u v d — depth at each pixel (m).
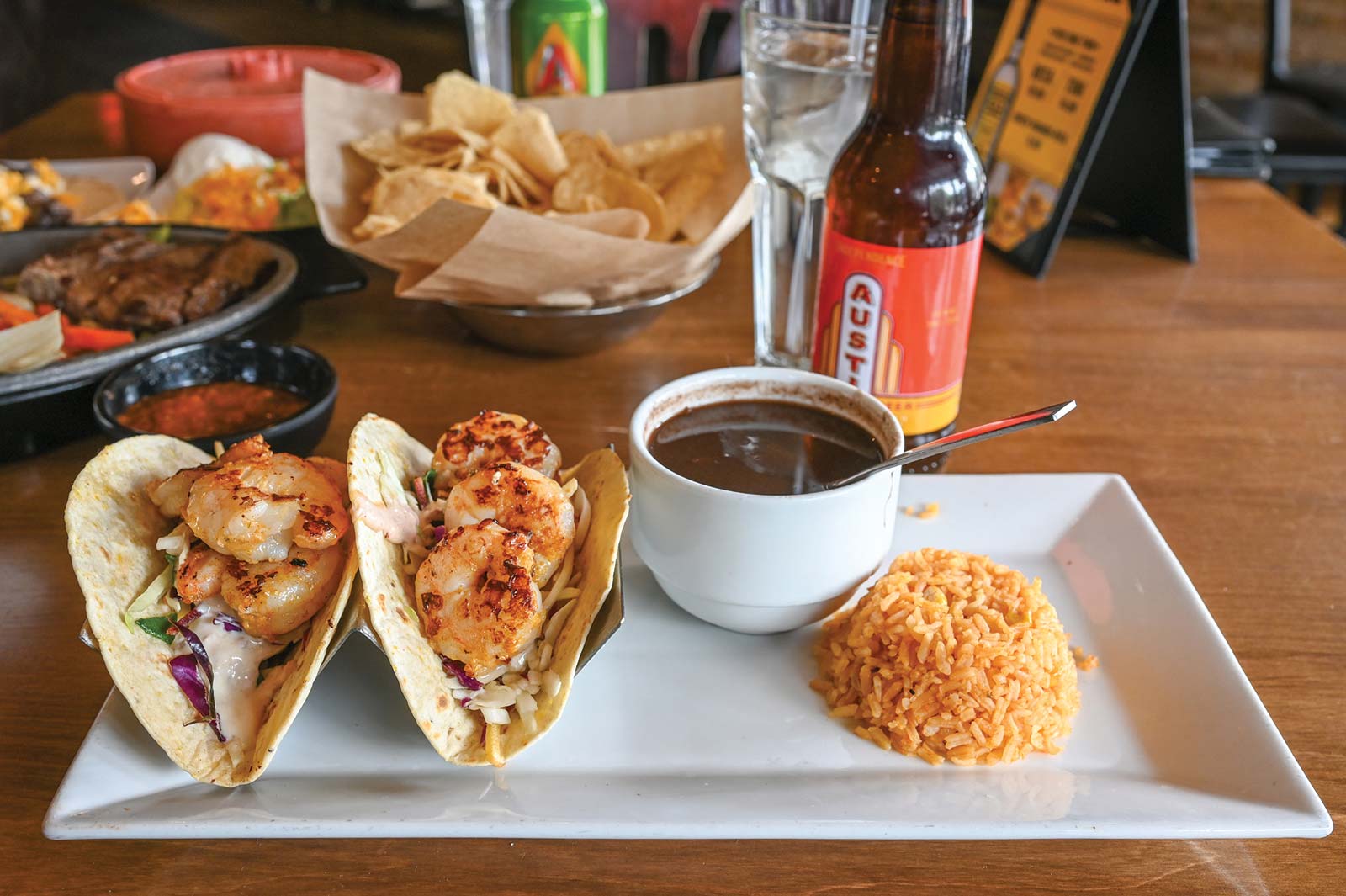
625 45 1.34
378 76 0.94
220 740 0.37
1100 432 0.56
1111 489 0.49
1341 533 0.50
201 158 0.79
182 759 0.36
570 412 0.58
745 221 0.62
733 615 0.42
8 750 0.39
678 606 0.45
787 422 0.45
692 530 0.41
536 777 0.38
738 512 0.40
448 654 0.38
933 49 0.45
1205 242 0.78
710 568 0.41
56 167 0.84
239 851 0.36
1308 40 1.91
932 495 0.50
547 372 0.62
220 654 0.38
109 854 0.36
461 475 0.43
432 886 0.35
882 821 0.35
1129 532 0.47
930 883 0.35
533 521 0.39
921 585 0.41
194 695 0.38
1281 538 0.49
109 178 0.83
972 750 0.38
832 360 0.51
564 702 0.38
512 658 0.39
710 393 0.46
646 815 0.36
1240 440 0.56
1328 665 0.43
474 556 0.38
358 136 0.73
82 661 0.42
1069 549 0.48
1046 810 0.36
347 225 0.67
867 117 0.48
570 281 0.57
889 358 0.49
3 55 2.26
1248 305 0.69
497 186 0.69
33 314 0.60
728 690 0.41
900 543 0.48
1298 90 1.48
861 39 0.56
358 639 0.42
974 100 0.79
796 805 0.36
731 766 0.38
